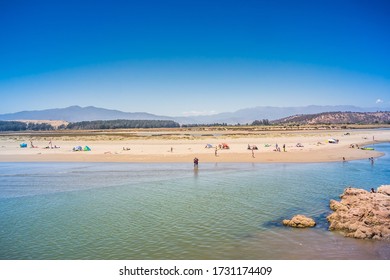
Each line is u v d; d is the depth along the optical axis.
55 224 28.95
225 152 82.81
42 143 126.00
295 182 45.44
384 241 23.67
